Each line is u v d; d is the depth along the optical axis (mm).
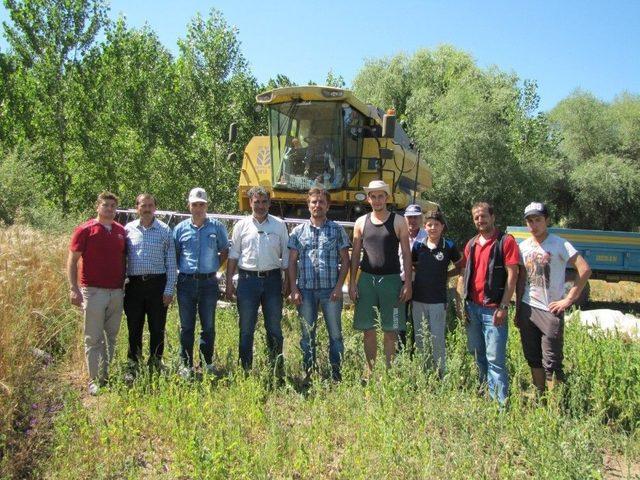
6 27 22203
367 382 6020
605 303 15391
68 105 22234
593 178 34094
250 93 21188
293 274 6828
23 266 7230
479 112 29797
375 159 12477
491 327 6043
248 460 4457
